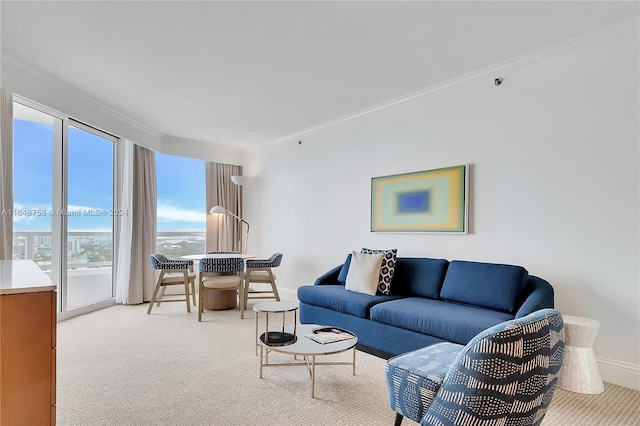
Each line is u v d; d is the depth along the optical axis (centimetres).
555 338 156
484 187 333
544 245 296
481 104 337
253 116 466
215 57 307
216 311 473
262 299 554
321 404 225
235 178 611
